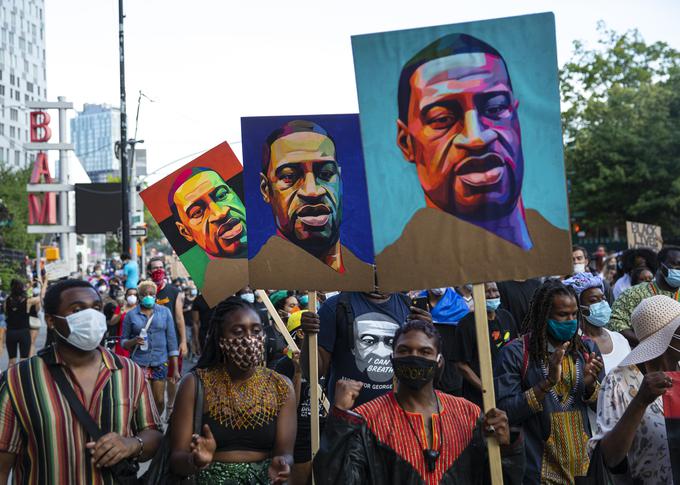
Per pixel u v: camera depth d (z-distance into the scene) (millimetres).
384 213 4125
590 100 46906
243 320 4180
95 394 3914
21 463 3867
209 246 7316
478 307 3992
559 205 4012
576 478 4246
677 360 4113
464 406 3902
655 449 4109
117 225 47625
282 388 4316
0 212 38688
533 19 4055
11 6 129000
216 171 7418
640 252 9938
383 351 5727
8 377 3871
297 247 5422
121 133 29172
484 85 4082
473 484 3812
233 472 4094
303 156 5469
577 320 4965
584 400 5008
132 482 4012
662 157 44438
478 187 4074
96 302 3963
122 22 28375
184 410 4156
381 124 4137
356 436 3727
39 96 141000
